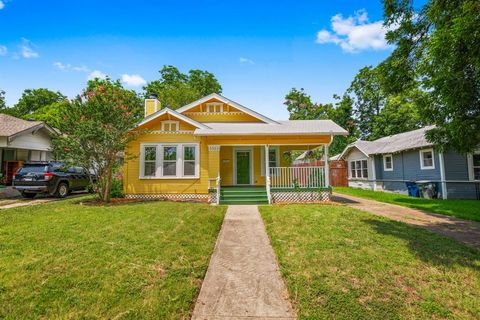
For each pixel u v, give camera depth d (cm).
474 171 1388
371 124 3238
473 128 651
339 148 3278
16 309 301
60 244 511
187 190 1244
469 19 540
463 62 591
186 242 542
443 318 300
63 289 344
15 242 520
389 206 1116
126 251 476
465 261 448
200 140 1263
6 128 1559
